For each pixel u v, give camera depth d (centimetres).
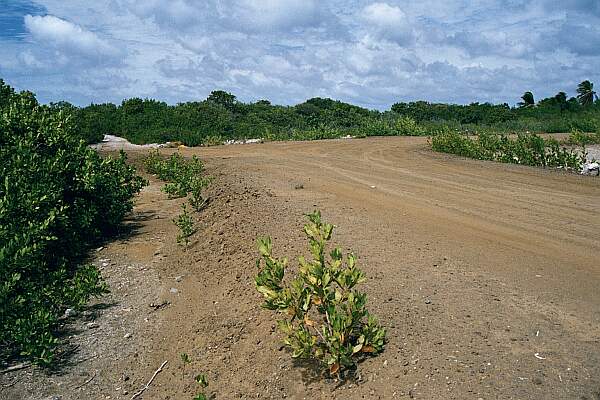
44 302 610
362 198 970
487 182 1161
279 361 454
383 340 428
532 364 381
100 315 635
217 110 3612
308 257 623
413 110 5150
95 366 530
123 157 1100
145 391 483
